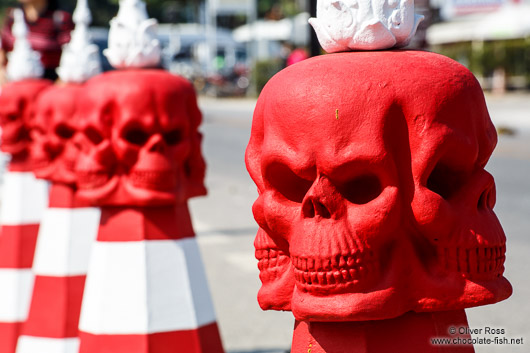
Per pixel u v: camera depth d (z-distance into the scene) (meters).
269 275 2.51
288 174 2.37
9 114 5.94
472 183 2.29
